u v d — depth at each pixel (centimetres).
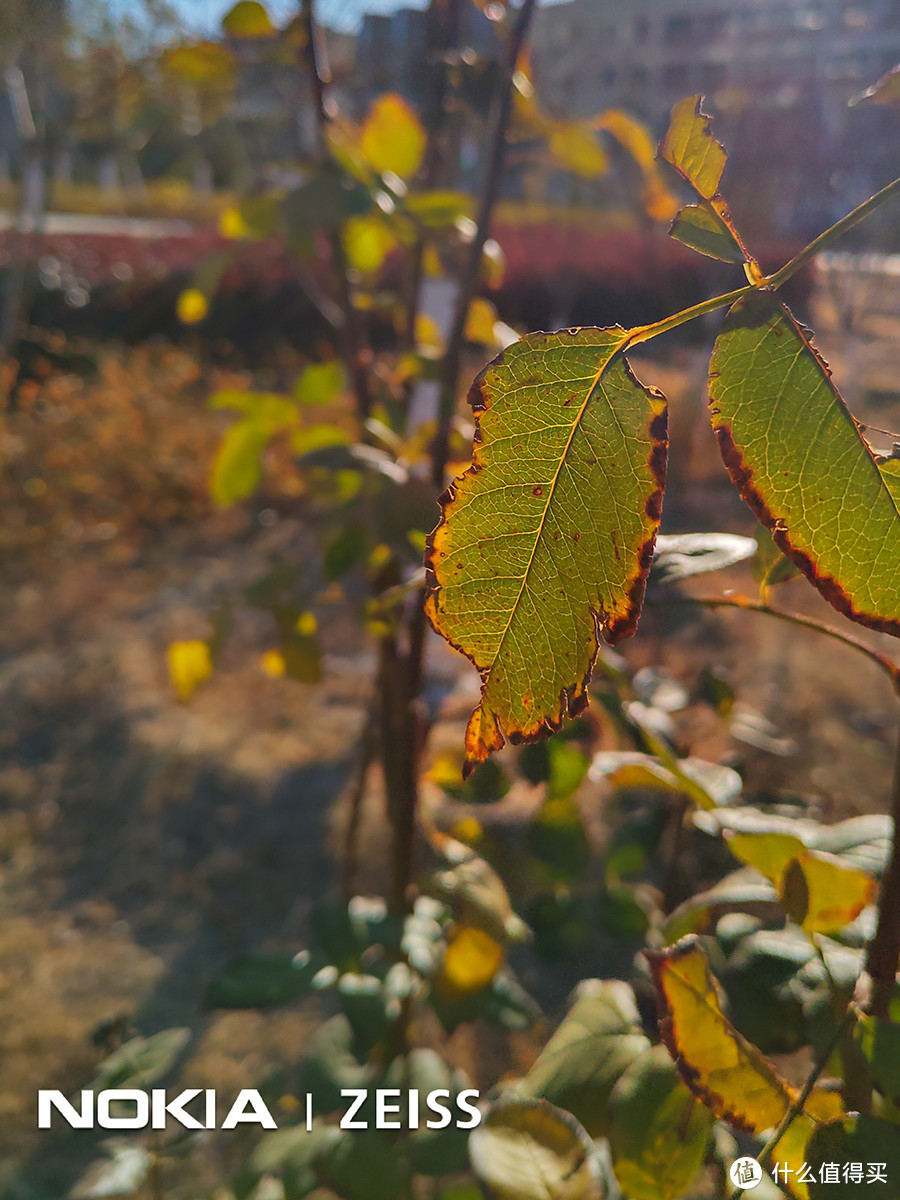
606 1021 24
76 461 203
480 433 10
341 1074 38
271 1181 36
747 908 30
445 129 50
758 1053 18
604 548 10
